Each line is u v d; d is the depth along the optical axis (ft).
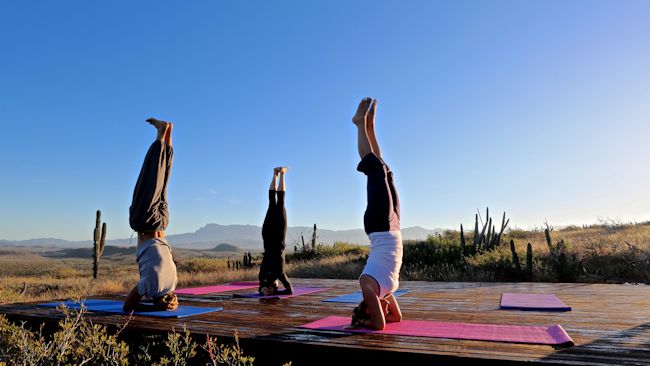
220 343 11.38
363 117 12.97
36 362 10.41
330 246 72.79
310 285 26.50
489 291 22.30
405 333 11.23
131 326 12.87
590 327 12.10
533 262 37.88
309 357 10.36
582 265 36.58
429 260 45.19
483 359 8.78
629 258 36.88
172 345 10.81
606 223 75.61
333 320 13.30
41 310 16.21
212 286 26.32
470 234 70.28
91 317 14.52
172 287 15.98
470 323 12.77
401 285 26.21
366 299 11.71
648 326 12.25
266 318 14.08
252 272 45.83
